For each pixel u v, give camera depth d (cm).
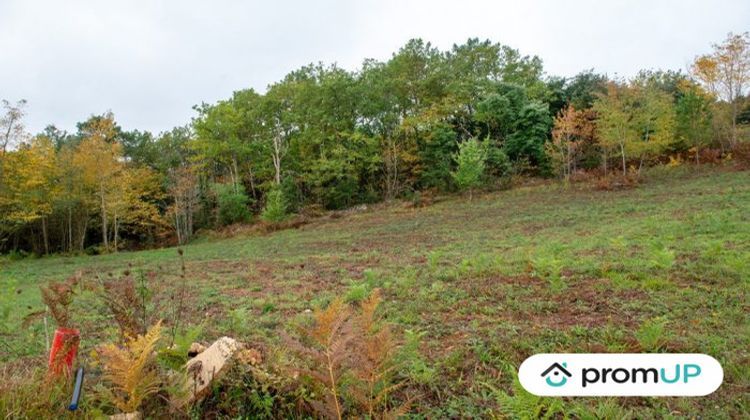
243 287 882
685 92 2619
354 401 277
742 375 322
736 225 1005
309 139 3031
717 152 2439
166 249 2292
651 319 441
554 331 443
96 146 2553
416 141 2988
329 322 260
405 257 1145
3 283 1223
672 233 1016
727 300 515
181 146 3328
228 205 2978
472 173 2462
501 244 1189
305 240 1892
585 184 2434
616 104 2389
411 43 3031
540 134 2880
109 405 279
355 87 2992
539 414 281
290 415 284
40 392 278
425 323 514
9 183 2344
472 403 305
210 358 307
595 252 889
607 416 269
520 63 3525
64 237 2884
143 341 268
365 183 3130
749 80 2394
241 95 3278
